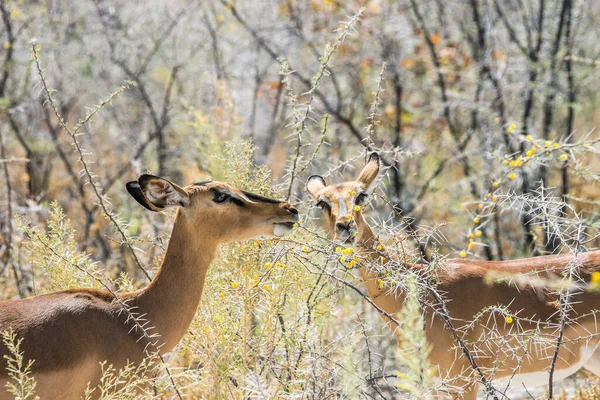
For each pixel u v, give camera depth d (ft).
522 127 62.75
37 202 58.13
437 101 72.08
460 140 66.03
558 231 32.48
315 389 31.14
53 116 72.08
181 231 32.65
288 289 34.24
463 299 36.09
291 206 33.65
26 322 29.91
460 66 70.23
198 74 78.59
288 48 77.10
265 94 75.20
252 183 37.04
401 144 68.80
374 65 72.95
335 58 72.74
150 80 77.77
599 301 36.06
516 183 55.31
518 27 72.28
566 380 44.39
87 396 28.81
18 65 73.20
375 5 72.33
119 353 31.12
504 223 57.31
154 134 67.56
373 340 41.88
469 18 72.90
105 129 75.00
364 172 38.58
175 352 36.32
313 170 56.49
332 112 68.03
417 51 72.08
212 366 32.42
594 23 73.41
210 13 81.15
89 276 36.04
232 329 32.86
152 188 31.99
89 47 77.00
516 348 32.65
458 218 59.41
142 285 46.50
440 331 35.70
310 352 31.96
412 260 34.81
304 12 76.13
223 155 48.67
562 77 65.26
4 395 29.09
